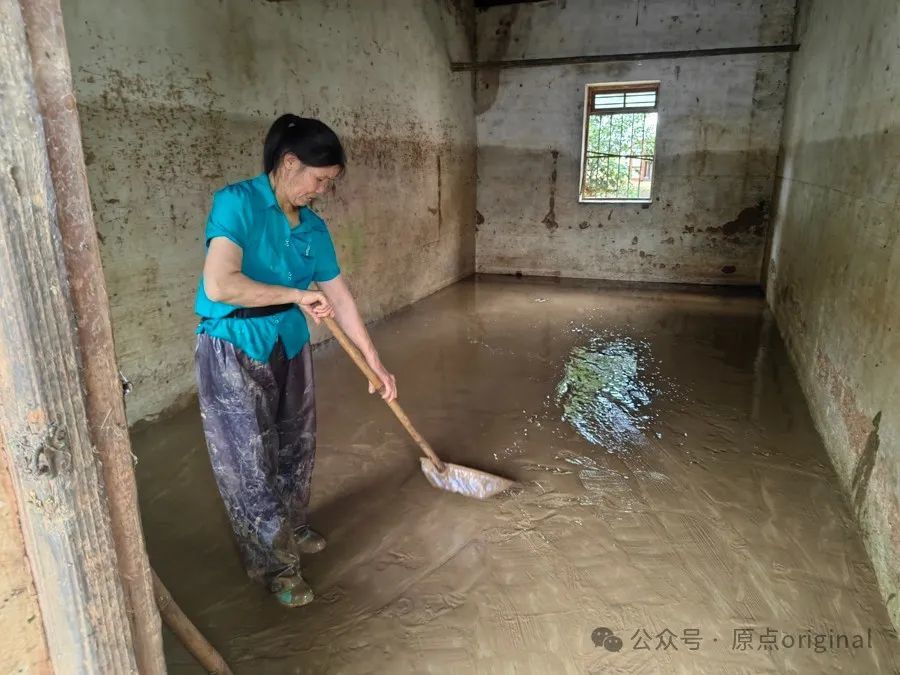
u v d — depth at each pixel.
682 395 3.50
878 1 2.88
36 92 0.68
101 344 0.80
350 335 2.00
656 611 1.81
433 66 5.91
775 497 2.41
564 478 2.55
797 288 4.26
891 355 2.10
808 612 1.81
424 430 3.01
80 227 0.75
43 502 0.75
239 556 2.06
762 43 6.14
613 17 6.53
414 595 1.88
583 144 7.00
